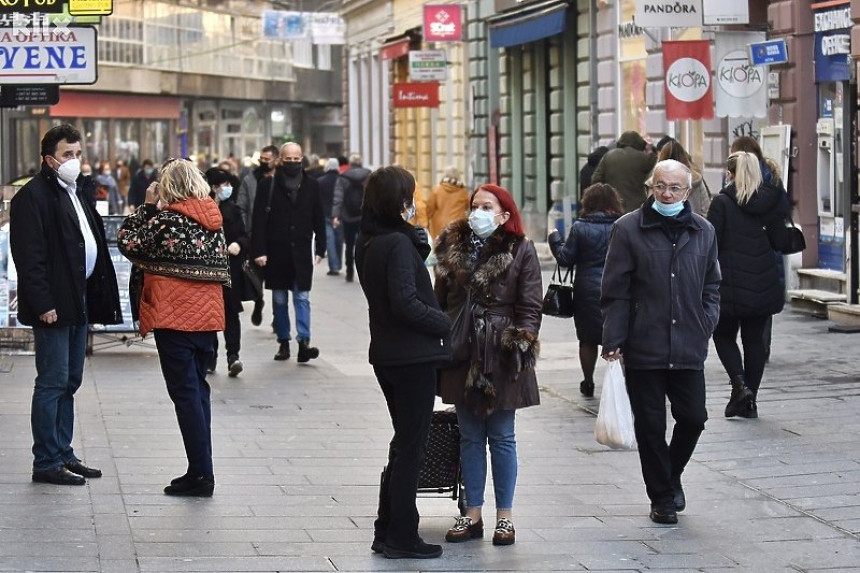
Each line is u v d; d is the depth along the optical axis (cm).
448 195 5928
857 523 2189
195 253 2366
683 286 2194
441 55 9712
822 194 4759
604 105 6994
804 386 3297
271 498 2344
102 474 2494
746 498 2359
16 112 12719
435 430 2142
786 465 2572
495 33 8512
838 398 3142
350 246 6606
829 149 4709
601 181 3991
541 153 8456
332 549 2042
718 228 2962
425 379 1995
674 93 4528
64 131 2386
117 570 1898
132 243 2366
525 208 8706
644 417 2211
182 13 18362
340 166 8894
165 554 1986
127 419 3030
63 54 3750
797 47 4828
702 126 5609
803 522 2203
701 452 2688
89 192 2512
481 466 2119
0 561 1917
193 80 18775
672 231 2203
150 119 17738
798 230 2998
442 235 2155
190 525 2156
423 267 1995
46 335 2388
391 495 2005
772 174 2991
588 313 3266
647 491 2230
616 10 6812
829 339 4000
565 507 2320
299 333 3959
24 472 2486
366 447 2784
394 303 1966
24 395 3303
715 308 2230
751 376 2988
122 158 16975
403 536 2002
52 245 2380
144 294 2380
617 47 6819
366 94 14162
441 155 10731
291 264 3925
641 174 3972
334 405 3278
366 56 14062
